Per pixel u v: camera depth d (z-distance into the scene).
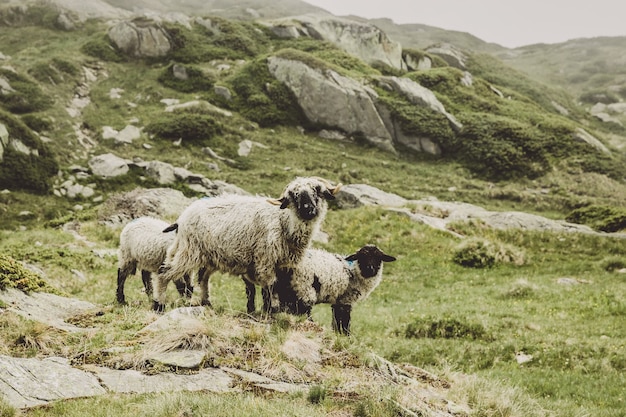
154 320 9.33
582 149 57.66
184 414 5.80
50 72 63.44
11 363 6.50
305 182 9.94
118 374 6.92
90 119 56.16
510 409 7.70
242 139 55.50
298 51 67.94
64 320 9.84
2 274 10.84
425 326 14.30
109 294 14.70
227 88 63.41
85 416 5.59
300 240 9.97
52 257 17.83
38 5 92.56
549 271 23.09
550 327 14.40
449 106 65.25
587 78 116.12
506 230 27.47
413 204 31.47
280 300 10.95
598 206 33.72
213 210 10.17
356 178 50.16
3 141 42.47
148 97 62.62
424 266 23.38
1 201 38.19
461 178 52.91
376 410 6.45
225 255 10.07
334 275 11.70
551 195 49.44
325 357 8.30
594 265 23.34
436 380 8.57
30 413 5.62
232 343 8.10
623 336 13.53
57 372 6.62
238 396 6.40
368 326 14.98
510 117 64.69
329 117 61.28
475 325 14.12
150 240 12.67
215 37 79.31
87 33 85.38
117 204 29.06
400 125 60.19
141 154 49.66
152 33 74.81
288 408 6.14
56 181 42.69
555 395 10.10
